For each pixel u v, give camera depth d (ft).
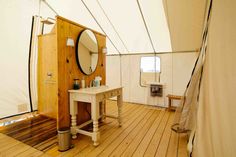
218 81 3.02
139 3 8.16
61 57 7.33
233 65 2.81
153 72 13.99
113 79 16.16
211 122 3.09
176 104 12.92
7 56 9.73
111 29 11.48
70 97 7.57
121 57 15.56
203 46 4.87
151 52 13.84
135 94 15.06
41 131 7.93
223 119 2.86
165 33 10.26
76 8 10.28
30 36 10.85
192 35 9.70
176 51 12.81
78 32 8.36
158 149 6.39
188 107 7.18
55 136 7.38
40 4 11.03
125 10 9.09
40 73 10.32
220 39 3.03
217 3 3.14
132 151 6.21
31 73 11.04
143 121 9.91
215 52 3.13
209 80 3.24
